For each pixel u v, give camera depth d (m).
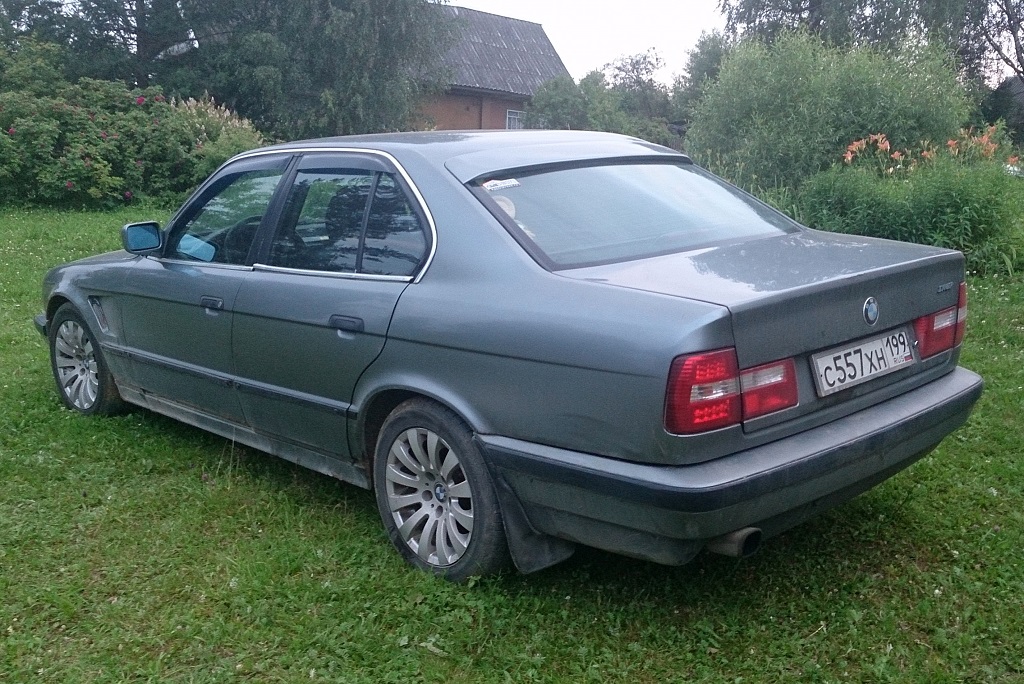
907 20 31.47
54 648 3.25
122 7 25.05
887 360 3.36
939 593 3.39
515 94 38.34
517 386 3.19
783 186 11.34
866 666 3.00
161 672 3.10
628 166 4.09
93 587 3.65
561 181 3.79
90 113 17.98
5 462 4.87
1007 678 2.94
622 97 39.25
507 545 3.43
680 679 3.00
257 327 4.22
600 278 3.17
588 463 3.01
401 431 3.68
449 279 3.49
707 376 2.80
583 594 3.52
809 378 3.10
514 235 3.44
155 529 4.13
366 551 3.87
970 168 9.79
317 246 4.09
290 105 25.78
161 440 5.27
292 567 3.71
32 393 6.14
